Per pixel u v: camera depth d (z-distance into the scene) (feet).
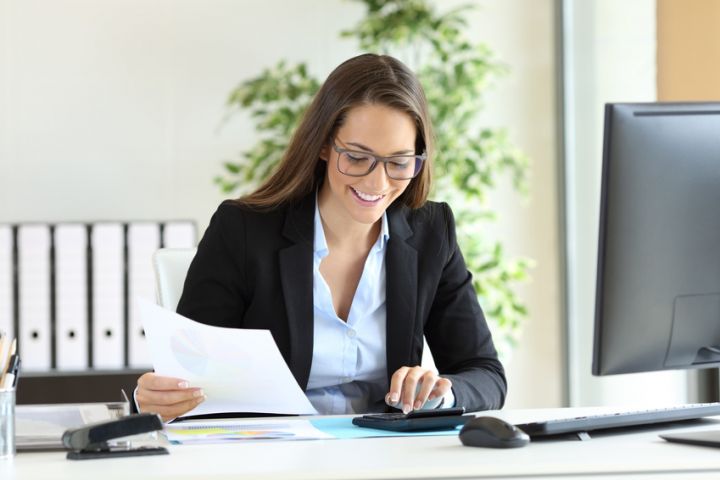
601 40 14.67
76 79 15.53
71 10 15.51
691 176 5.49
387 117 6.89
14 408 4.93
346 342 7.47
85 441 4.84
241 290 7.43
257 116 15.44
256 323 7.38
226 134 15.80
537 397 16.21
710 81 11.76
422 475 4.51
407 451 5.00
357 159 6.92
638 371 5.66
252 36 15.83
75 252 13.87
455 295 7.88
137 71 15.65
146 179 15.69
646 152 5.39
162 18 15.69
